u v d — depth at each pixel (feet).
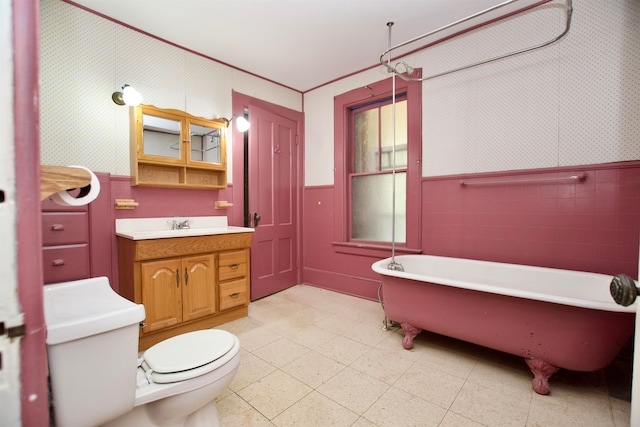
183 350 4.10
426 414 4.67
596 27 6.32
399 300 6.84
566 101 6.71
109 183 7.20
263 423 4.48
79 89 6.87
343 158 10.87
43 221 6.18
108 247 7.19
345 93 10.74
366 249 10.19
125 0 6.62
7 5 1.30
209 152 8.93
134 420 3.58
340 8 6.96
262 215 10.63
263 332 7.65
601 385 5.41
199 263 7.52
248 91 10.32
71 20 6.72
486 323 5.69
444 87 8.45
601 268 6.39
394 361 6.25
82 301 3.57
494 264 7.42
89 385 2.90
